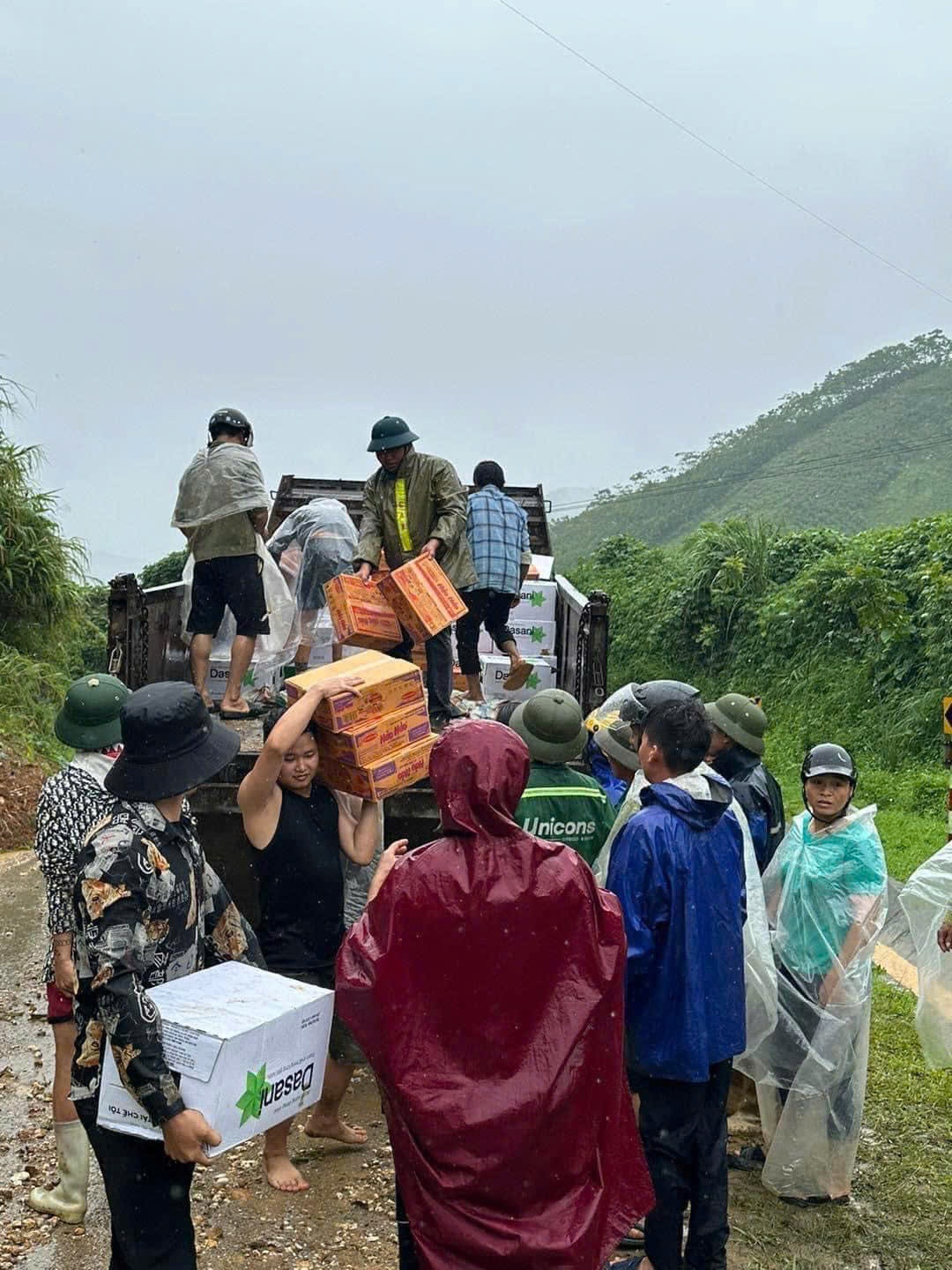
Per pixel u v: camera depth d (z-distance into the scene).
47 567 15.04
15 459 15.30
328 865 4.46
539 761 4.68
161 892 3.07
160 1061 2.83
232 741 3.31
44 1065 5.54
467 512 7.80
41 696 14.54
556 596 9.09
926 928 4.55
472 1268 2.61
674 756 3.86
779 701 18.00
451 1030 2.71
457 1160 2.64
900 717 15.13
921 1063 6.02
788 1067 4.62
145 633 6.57
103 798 4.05
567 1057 2.70
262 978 3.19
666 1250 3.78
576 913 2.78
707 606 22.25
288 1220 4.26
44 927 7.76
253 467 6.82
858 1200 4.64
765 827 5.02
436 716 6.88
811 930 4.63
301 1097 3.09
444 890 2.74
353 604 6.46
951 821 7.95
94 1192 4.45
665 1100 3.78
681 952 3.69
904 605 16.47
